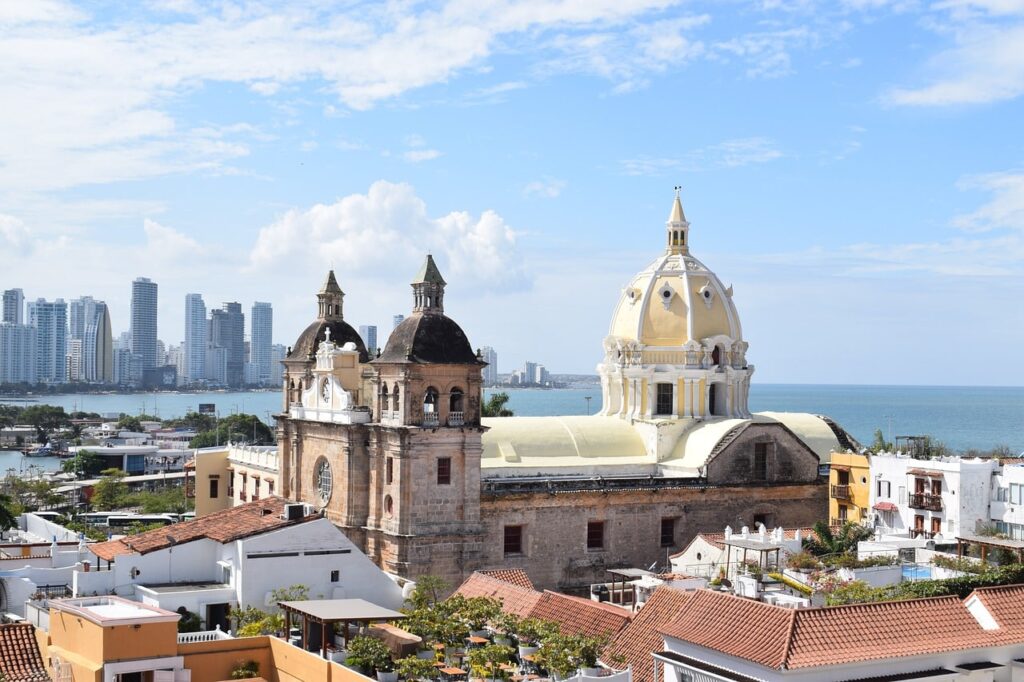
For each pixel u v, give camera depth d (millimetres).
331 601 69750
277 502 87188
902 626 59406
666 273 132375
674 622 62281
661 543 114000
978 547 98938
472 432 102438
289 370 120812
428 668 60875
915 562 95125
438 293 104500
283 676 61250
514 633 69250
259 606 75562
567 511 109688
